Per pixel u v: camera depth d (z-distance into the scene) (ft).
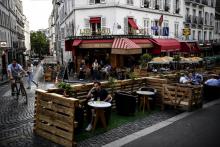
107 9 83.46
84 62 81.76
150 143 23.09
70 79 78.28
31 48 337.72
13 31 156.66
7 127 27.68
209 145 22.67
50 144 22.94
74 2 88.58
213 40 143.84
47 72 77.25
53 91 26.58
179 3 113.29
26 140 23.86
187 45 106.11
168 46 92.73
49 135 23.97
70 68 91.81
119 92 32.60
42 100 24.84
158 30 99.35
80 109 25.20
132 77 36.76
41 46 340.59
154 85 37.40
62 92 27.68
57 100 22.91
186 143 23.12
